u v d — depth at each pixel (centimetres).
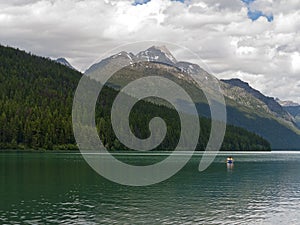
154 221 4175
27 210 4622
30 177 7500
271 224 4166
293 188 6675
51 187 6369
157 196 5678
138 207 4872
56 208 4747
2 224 3988
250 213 4641
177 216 4419
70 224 4003
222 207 4953
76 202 5138
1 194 5675
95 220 4175
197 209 4803
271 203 5262
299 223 4212
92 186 6544
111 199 5381
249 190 6406
